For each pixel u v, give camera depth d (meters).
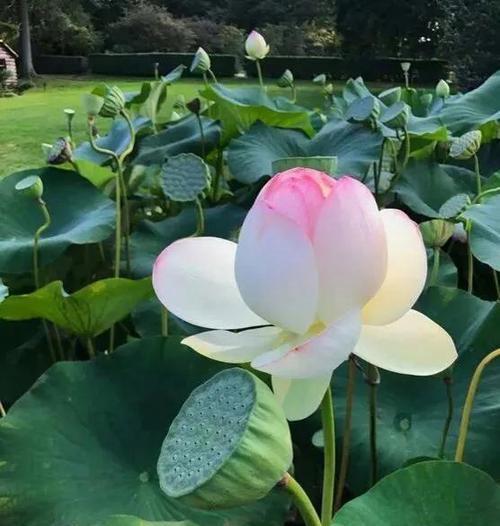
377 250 0.42
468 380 0.75
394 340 0.46
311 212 0.43
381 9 14.55
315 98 8.08
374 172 1.20
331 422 0.45
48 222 0.95
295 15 21.08
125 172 1.39
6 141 8.01
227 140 1.45
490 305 0.79
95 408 0.71
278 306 0.43
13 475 0.66
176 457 0.39
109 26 20.55
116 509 0.64
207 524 0.61
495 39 10.48
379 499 0.48
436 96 1.83
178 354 0.73
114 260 1.13
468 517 0.48
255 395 0.38
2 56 15.55
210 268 0.49
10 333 1.01
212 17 22.25
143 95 1.63
